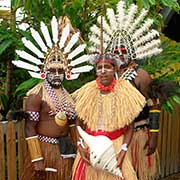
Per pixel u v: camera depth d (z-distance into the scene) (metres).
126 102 3.19
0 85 5.17
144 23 3.76
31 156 3.46
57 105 3.49
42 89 3.50
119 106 3.19
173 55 4.74
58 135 3.52
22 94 4.55
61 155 3.56
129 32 3.64
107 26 3.67
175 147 5.91
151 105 3.54
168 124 5.70
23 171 3.75
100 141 3.17
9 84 4.79
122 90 3.22
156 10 5.13
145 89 3.57
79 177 3.37
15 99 4.68
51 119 3.49
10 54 4.62
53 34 3.53
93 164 3.18
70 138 3.62
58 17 4.57
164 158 5.73
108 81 3.21
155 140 3.54
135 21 3.66
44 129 3.50
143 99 3.24
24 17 4.84
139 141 3.62
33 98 3.46
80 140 3.31
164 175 5.78
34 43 4.08
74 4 4.61
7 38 4.38
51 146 3.52
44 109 3.48
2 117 4.25
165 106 4.54
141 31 3.64
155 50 3.72
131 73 3.56
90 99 3.26
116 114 3.19
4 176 4.04
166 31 6.90
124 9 3.71
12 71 4.79
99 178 3.26
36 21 4.70
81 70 3.64
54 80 3.48
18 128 4.06
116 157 3.21
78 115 3.30
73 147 3.60
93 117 3.24
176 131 5.88
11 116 3.87
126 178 3.27
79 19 4.76
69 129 3.61
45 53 3.52
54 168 3.55
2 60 4.72
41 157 3.47
